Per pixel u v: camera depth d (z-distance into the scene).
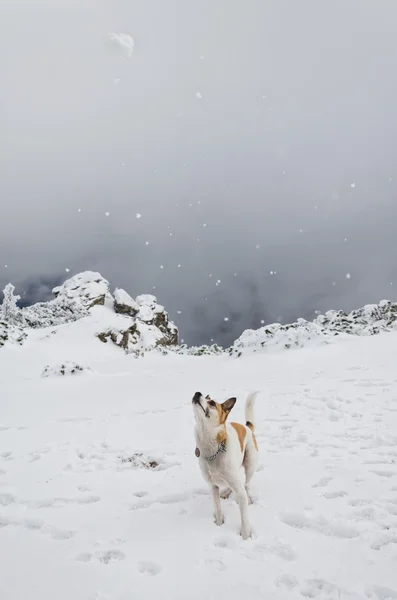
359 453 5.25
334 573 2.82
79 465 5.48
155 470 5.20
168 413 8.30
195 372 15.28
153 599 2.62
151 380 13.84
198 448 3.66
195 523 3.66
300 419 7.04
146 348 27.25
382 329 20.45
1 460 5.80
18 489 4.64
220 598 2.61
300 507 3.83
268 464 5.04
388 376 10.03
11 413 9.27
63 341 25.45
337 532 3.40
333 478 4.48
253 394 4.75
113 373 17.83
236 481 3.50
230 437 3.65
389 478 4.41
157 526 3.64
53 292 35.56
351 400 7.98
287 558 3.04
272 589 2.68
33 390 12.91
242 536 3.37
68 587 2.76
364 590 2.64
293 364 14.46
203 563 3.01
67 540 3.44
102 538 3.45
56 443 6.56
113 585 2.77
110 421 7.92
